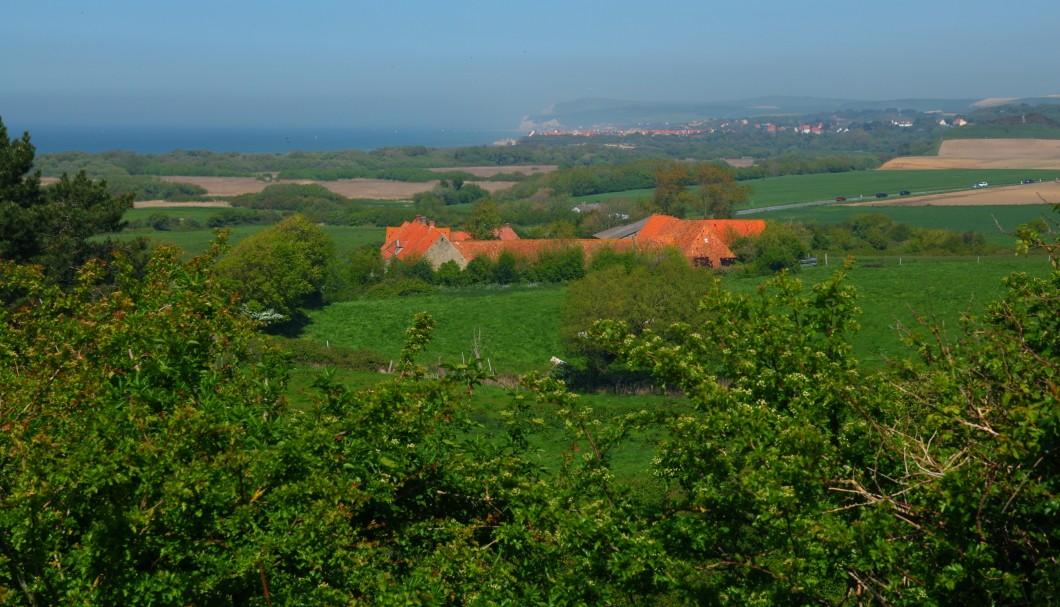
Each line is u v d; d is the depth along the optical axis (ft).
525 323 194.29
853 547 23.15
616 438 31.81
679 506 29.55
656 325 144.25
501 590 27.96
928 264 221.46
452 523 29.43
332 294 222.28
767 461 25.02
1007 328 28.19
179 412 25.25
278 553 25.12
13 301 79.87
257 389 33.04
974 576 21.75
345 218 436.76
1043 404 20.56
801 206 438.81
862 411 25.32
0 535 23.27
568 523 27.76
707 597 26.12
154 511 23.81
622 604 30.78
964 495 21.04
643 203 367.66
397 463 30.19
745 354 30.48
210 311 34.19
